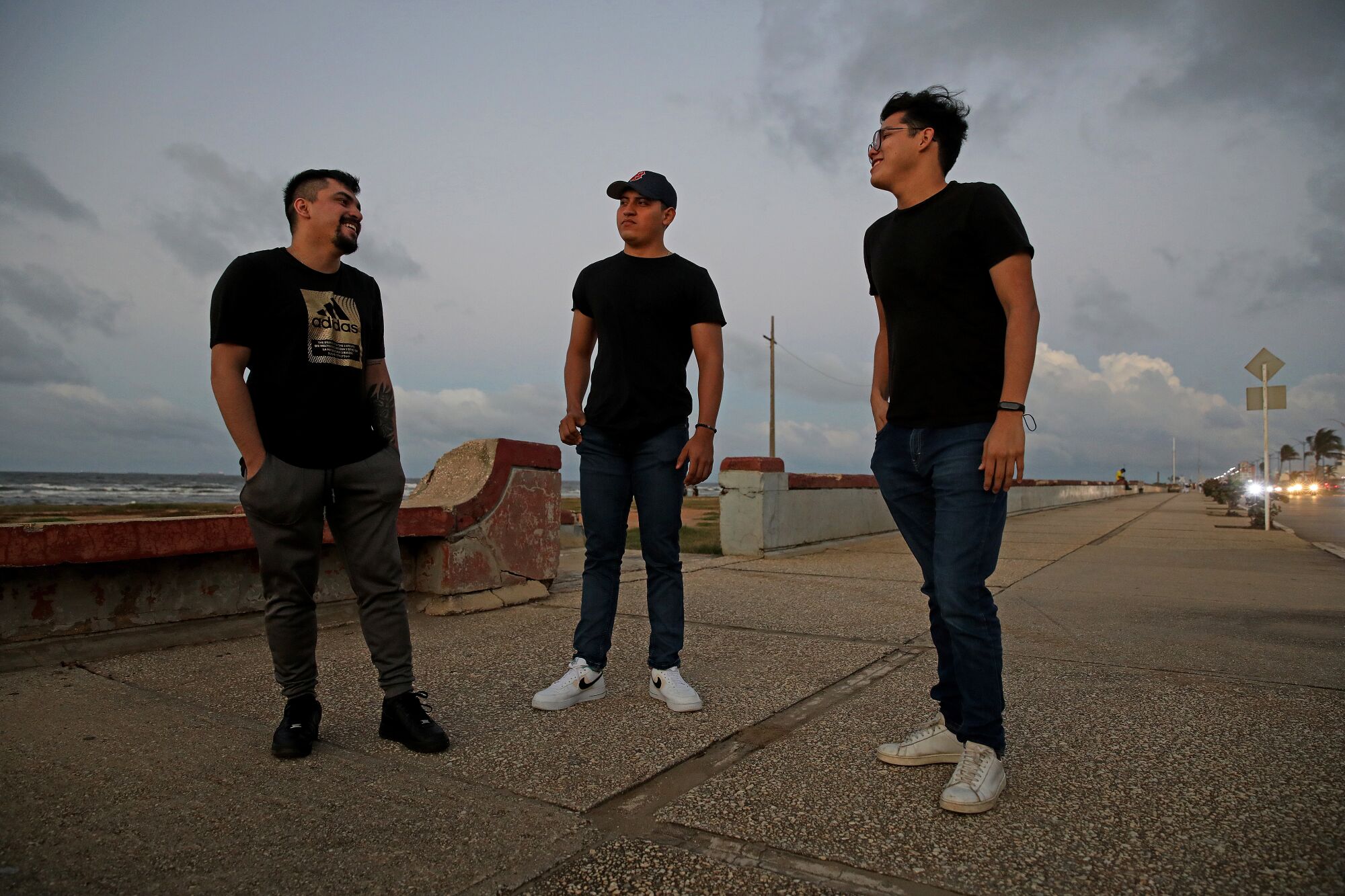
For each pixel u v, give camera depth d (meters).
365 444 2.46
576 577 6.22
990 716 2.06
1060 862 1.73
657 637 2.94
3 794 2.06
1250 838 1.84
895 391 2.21
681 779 2.21
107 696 2.92
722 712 2.81
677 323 2.92
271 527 2.32
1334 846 1.79
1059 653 3.78
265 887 1.61
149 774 2.21
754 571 6.71
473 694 3.04
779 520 7.91
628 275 2.90
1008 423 1.93
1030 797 2.08
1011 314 1.98
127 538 3.47
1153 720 2.73
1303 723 2.70
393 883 1.63
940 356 2.10
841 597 5.34
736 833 1.87
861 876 1.67
